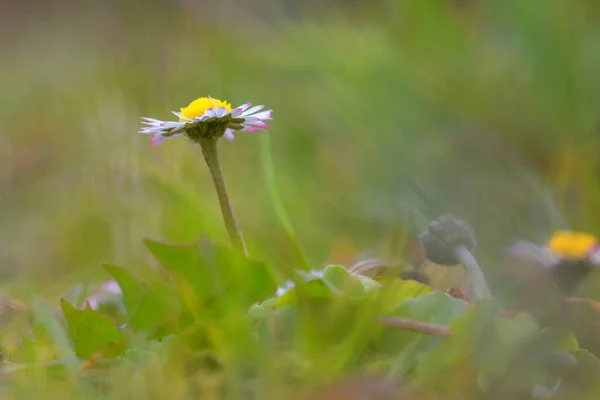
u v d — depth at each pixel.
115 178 1.65
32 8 4.05
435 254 1.53
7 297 1.59
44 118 2.53
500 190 1.66
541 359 1.49
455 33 2.03
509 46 1.94
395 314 1.50
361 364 1.50
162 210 1.63
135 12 2.98
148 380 1.49
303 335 1.50
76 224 1.66
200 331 1.50
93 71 2.82
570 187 1.65
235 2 2.46
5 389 1.50
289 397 1.49
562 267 1.53
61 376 1.50
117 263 1.62
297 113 2.12
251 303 1.51
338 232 1.66
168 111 2.10
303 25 2.34
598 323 1.52
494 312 1.49
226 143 2.02
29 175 2.02
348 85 2.06
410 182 1.68
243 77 2.26
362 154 1.85
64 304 1.51
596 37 1.83
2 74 3.33
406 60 2.02
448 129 1.85
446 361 1.49
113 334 1.51
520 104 1.78
